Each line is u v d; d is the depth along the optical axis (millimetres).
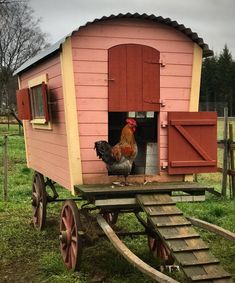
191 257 2621
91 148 3291
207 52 3496
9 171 8320
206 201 5609
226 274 2508
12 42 29234
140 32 3346
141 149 3705
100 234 3244
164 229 2822
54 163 3793
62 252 3521
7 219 4930
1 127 20047
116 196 3121
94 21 3191
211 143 3422
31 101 4305
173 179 3447
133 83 3352
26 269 3494
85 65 3246
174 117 3363
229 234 2977
